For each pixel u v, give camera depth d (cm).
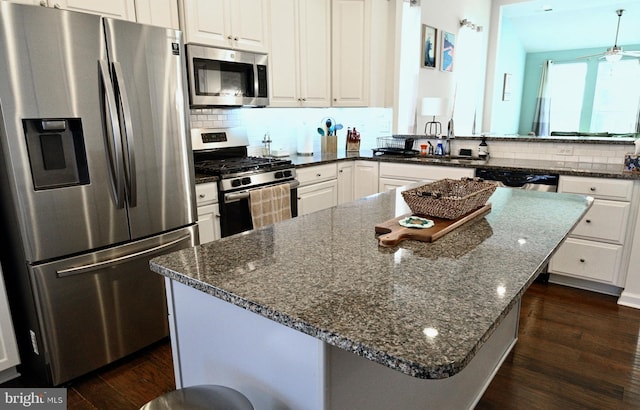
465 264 114
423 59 467
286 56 346
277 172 309
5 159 172
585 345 228
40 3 197
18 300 198
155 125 218
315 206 362
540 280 318
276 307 89
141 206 216
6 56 165
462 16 542
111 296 210
